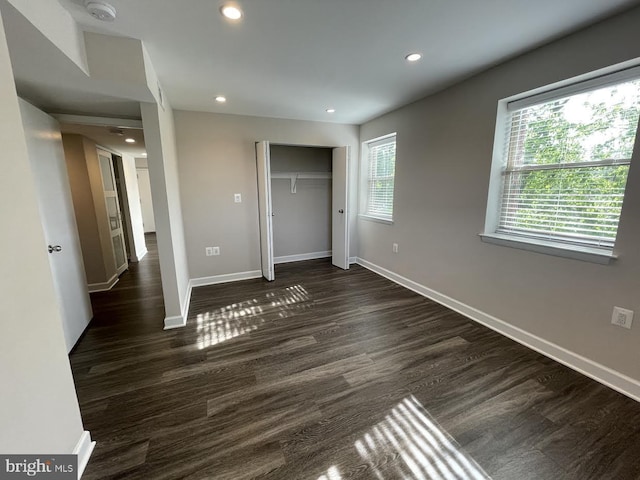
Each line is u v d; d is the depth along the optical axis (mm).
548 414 1603
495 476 1265
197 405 1696
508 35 1819
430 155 3053
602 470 1286
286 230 4883
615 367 1784
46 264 1143
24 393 991
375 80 2555
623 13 1580
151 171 2414
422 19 1631
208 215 3715
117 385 1872
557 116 2055
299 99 3068
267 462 1337
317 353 2225
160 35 1754
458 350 2240
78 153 3410
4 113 955
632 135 1693
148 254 5863
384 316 2842
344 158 4180
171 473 1284
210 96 2908
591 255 1817
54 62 1544
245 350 2275
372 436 1476
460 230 2781
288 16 1580
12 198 976
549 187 2139
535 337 2225
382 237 4070
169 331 2588
